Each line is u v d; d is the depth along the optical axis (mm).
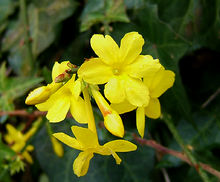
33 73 143
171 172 126
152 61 83
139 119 86
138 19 120
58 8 143
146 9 117
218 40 117
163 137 130
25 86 139
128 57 84
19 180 152
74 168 86
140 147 126
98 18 122
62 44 143
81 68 82
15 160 129
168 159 122
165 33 113
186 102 112
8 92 141
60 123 129
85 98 88
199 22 118
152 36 115
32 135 129
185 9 119
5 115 137
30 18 147
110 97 81
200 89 132
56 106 88
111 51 83
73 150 130
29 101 84
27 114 134
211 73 132
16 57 149
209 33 118
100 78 83
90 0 129
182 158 113
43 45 143
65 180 128
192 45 119
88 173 126
